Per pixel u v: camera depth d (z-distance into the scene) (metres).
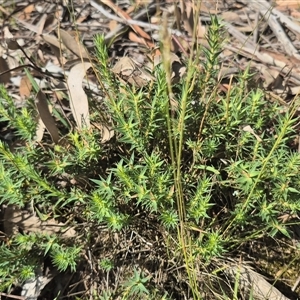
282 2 0.51
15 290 0.39
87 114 0.37
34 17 0.53
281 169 0.34
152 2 0.52
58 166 0.34
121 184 0.35
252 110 0.36
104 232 0.39
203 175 0.36
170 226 0.36
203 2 0.52
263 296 0.36
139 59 0.49
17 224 0.40
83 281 0.38
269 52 0.48
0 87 0.39
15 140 0.45
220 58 0.47
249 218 0.35
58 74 0.46
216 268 0.37
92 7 0.53
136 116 0.34
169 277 0.37
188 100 0.34
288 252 0.39
